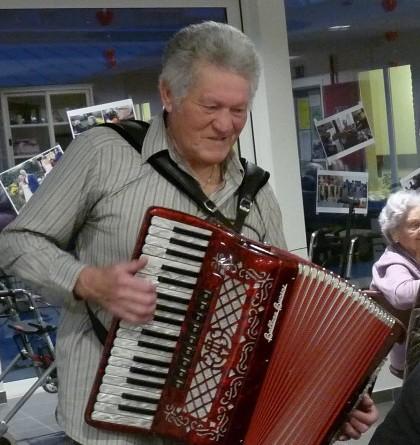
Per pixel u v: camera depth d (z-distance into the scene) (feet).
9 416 12.11
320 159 13.82
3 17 12.00
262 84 13.16
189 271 5.65
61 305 6.05
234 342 5.74
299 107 13.62
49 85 12.31
